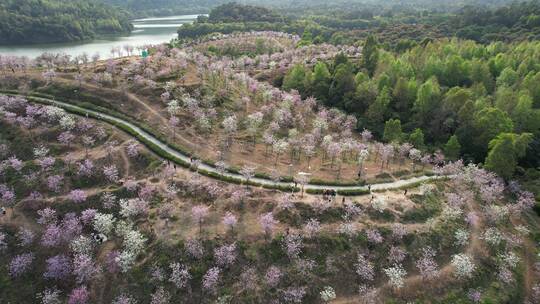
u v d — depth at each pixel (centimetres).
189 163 10456
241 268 7831
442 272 8225
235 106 14175
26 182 9569
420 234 8806
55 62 16338
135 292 7525
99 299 7494
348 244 8381
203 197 9338
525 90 14375
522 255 9056
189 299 7412
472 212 9719
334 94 16375
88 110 12531
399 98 15275
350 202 9275
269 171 10531
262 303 7400
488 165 11312
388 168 11269
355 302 7575
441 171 11062
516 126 13562
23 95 12825
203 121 12125
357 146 11794
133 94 13400
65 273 7700
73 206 9144
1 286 7738
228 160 10931
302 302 7506
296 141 11769
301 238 8294
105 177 9944
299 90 17150
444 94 14750
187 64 16212
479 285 8112
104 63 15600
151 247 8150
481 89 15325
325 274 7906
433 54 18238
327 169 10956
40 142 10838
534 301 8050
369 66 18588
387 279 8000
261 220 8300
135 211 8725
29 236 8306
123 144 11019
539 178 11331
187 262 7856
